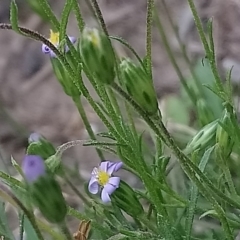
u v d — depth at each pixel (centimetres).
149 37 11
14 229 19
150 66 12
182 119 20
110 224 13
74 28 25
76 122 23
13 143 23
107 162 13
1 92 25
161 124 10
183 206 12
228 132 12
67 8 11
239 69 21
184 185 15
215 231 15
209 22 12
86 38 9
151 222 13
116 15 25
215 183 14
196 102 16
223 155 12
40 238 10
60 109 24
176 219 13
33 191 9
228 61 22
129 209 12
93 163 21
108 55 9
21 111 24
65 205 9
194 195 11
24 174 9
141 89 10
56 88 24
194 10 12
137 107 10
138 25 25
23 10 26
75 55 11
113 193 12
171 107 20
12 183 11
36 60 25
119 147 12
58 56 11
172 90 22
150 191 11
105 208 13
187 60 18
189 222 11
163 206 12
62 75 13
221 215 11
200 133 12
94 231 14
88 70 10
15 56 25
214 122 12
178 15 24
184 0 24
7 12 26
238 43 22
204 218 16
